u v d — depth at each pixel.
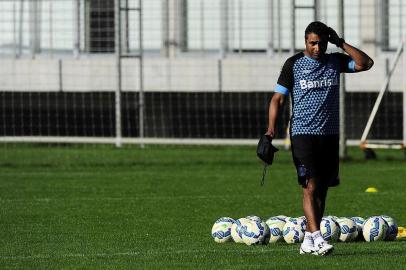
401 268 32.53
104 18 97.88
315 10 83.00
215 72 96.69
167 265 33.56
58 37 98.88
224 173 72.31
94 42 98.50
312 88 35.59
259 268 32.66
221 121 96.75
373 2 94.12
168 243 39.31
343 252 36.06
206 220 47.44
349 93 94.25
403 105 85.94
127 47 90.38
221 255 35.56
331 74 35.81
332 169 36.22
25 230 43.62
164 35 97.50
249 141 87.25
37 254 36.47
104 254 36.28
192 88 96.88
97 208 52.38
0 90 98.62
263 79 96.00
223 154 87.19
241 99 96.50
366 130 82.62
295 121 35.81
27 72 98.25
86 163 79.94
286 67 35.84
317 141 35.59
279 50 95.00
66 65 98.00
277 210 51.78
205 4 97.38
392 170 74.12
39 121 97.25
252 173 72.19
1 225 45.44
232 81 96.38
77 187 63.44
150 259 34.91
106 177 69.94
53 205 53.72
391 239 39.69
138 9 88.38
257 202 55.25
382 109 93.62
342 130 81.25
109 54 97.94
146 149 91.88
